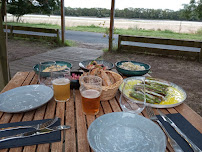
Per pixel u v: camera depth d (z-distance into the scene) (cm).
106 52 626
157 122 84
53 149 65
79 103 102
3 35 199
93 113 89
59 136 71
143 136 71
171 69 448
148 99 103
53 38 752
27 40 802
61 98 101
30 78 143
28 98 102
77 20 2075
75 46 723
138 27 1448
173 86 125
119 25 1566
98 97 86
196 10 930
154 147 65
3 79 210
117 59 529
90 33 1209
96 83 87
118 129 75
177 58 561
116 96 114
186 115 93
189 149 66
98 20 2133
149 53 606
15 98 101
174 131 77
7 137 69
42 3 1089
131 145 66
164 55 592
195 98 286
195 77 392
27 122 80
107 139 69
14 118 84
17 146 66
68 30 1348
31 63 455
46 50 630
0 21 194
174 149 65
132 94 93
